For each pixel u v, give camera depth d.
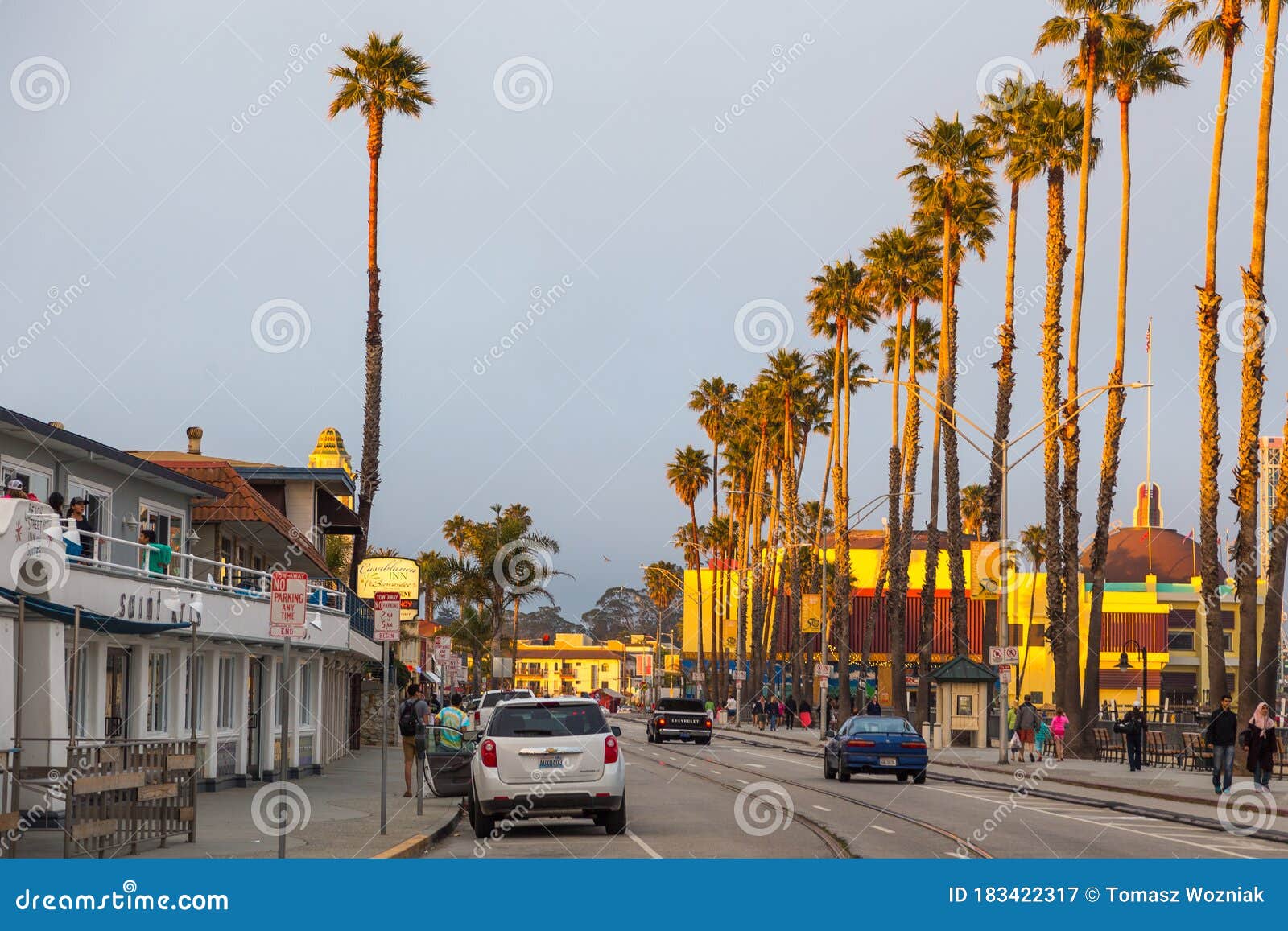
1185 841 20.67
